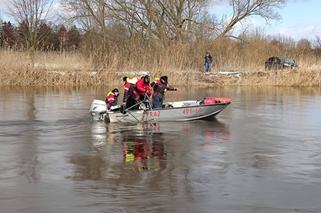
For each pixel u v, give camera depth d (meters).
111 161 10.88
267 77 39.38
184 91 32.62
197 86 36.88
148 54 38.44
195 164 10.65
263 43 47.44
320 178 9.59
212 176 9.66
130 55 38.31
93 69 37.06
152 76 35.31
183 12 46.59
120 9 44.22
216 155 11.63
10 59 34.72
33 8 47.72
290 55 47.56
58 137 13.99
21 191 8.58
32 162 10.76
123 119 17.20
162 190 8.68
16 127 15.88
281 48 49.31
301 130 15.79
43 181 9.22
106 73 35.44
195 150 12.22
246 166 10.53
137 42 40.28
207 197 8.31
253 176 9.69
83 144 12.91
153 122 17.28
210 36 46.47
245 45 46.88
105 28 43.56
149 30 44.16
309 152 12.13
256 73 40.72
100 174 9.74
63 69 37.38
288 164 10.76
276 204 8.01
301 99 27.42
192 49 41.12
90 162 10.78
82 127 16.00
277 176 9.70
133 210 7.63
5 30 51.72
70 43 49.84
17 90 30.97
